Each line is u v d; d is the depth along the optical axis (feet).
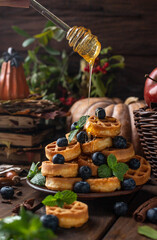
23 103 2.94
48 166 2.18
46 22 3.90
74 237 1.89
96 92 3.46
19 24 3.98
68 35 2.25
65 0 3.74
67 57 3.70
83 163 2.23
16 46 4.03
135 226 2.00
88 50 2.25
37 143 2.93
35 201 2.26
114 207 2.10
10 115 2.88
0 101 2.95
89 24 3.70
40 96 3.20
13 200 2.28
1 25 4.04
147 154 2.36
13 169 2.67
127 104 3.19
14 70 3.08
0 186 2.44
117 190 2.18
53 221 1.91
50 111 2.90
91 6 3.67
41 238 1.59
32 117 2.86
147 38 3.56
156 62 3.57
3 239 1.80
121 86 3.67
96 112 2.33
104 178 2.15
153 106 2.34
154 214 2.01
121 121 2.92
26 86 3.16
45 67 3.64
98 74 3.44
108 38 3.65
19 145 2.89
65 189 2.15
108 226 2.02
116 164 2.19
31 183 2.27
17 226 1.60
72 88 3.71
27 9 3.92
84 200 2.26
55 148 2.28
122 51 3.63
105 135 2.25
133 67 3.63
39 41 3.68
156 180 2.39
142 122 2.29
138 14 3.55
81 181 2.14
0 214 2.11
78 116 3.11
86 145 2.26
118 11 3.59
